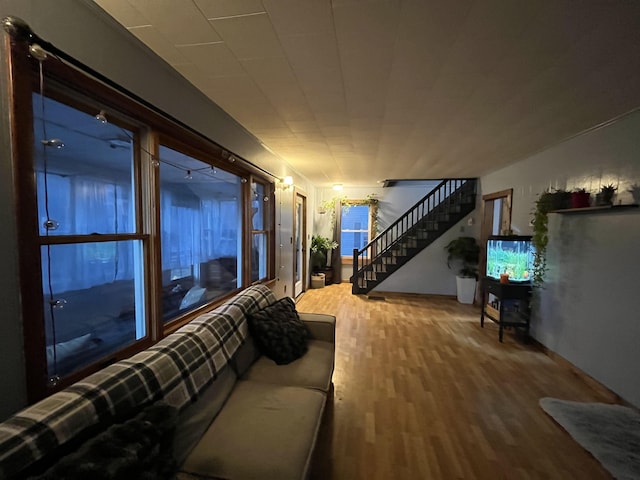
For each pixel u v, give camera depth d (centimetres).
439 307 528
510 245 382
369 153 397
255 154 336
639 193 231
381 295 614
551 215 325
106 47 138
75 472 76
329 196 740
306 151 390
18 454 74
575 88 207
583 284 279
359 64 181
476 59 174
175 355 138
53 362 125
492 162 437
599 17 136
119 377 110
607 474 166
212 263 294
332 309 509
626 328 233
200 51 167
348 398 238
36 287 111
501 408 227
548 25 143
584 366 273
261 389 174
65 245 133
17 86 102
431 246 615
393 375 276
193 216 259
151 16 138
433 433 198
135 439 92
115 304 164
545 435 198
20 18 101
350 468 167
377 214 723
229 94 224
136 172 173
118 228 164
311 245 693
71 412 89
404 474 164
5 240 101
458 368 292
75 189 137
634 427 203
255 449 125
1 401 100
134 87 156
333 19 141
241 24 145
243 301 228
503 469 169
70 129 134
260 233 382
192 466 117
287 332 221
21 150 104
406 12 136
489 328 414
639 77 190
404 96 225
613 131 259
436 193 694
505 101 231
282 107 247
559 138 316
